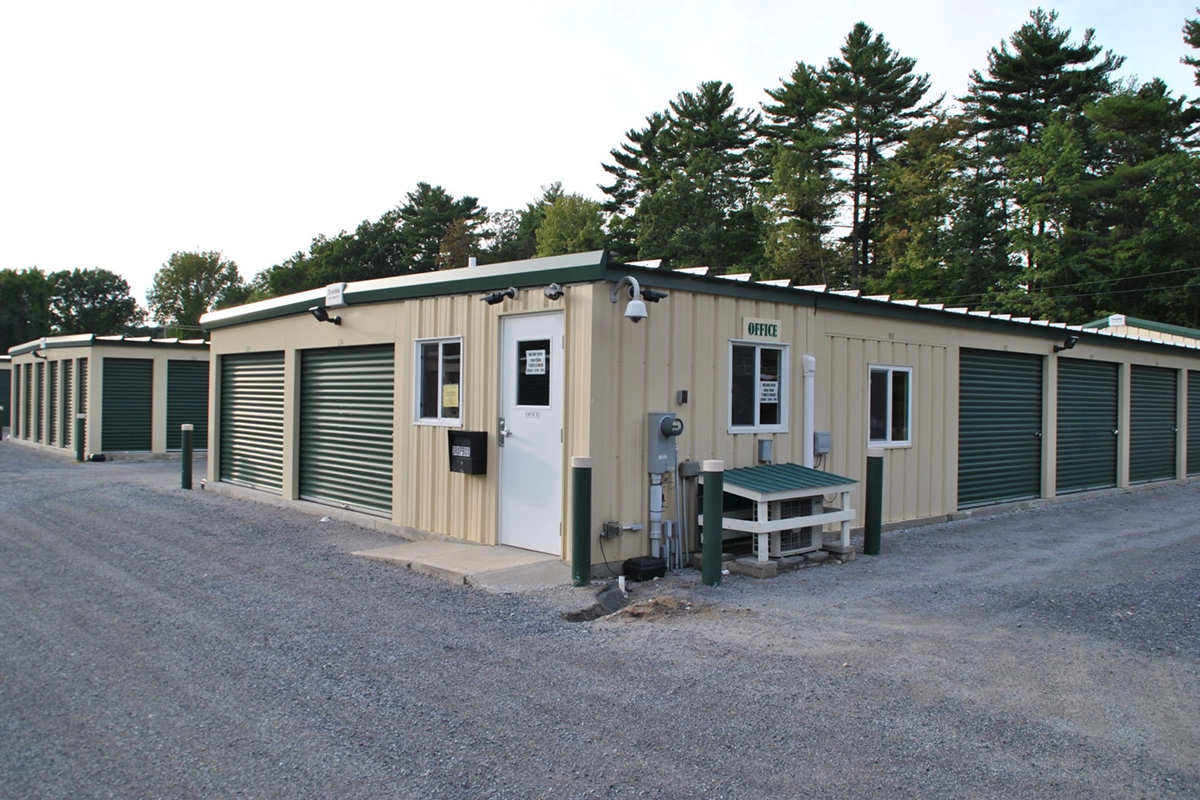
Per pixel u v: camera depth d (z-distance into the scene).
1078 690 4.83
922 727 4.30
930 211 38.78
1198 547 9.50
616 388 7.77
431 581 7.43
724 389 8.72
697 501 8.45
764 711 4.50
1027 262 37.31
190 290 82.88
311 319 11.42
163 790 3.62
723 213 44.56
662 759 3.93
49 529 9.89
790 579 7.78
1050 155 35.56
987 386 12.47
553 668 5.17
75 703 4.57
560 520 7.95
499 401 8.54
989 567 8.38
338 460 11.05
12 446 25.33
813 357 9.54
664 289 8.16
